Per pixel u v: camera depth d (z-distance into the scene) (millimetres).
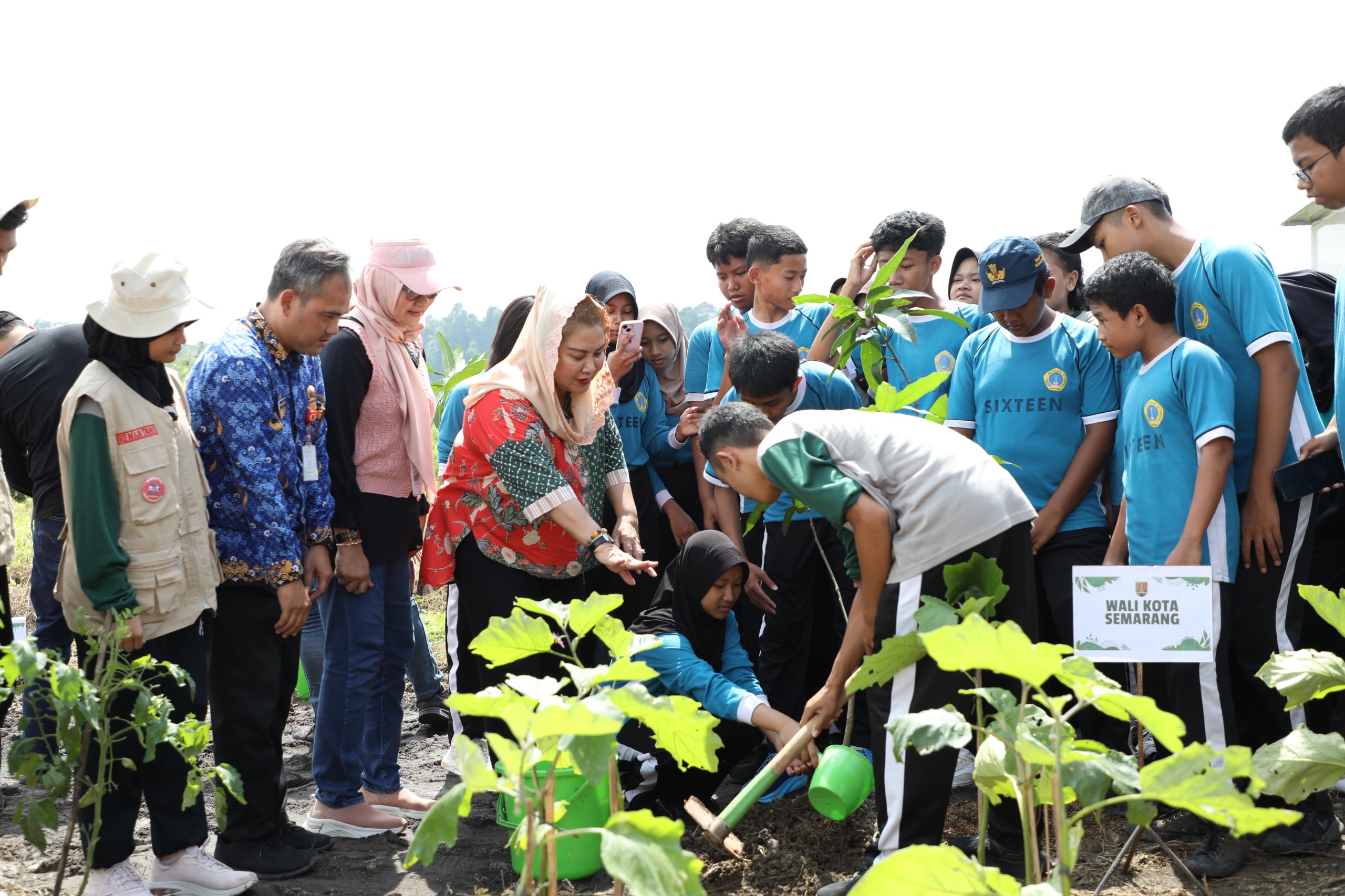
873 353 4250
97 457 2965
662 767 3721
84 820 3131
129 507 3027
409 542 4113
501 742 1789
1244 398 3430
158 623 3102
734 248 5406
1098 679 2070
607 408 3994
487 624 3828
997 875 1749
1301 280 4199
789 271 4801
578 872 3395
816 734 3137
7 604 3594
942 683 2867
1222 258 3420
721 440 3223
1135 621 2916
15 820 2715
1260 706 3441
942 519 2854
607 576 4879
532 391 3715
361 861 3695
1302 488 3209
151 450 3062
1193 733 3273
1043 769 2154
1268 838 3227
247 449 3338
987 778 2318
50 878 3469
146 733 2732
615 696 2045
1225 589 3283
